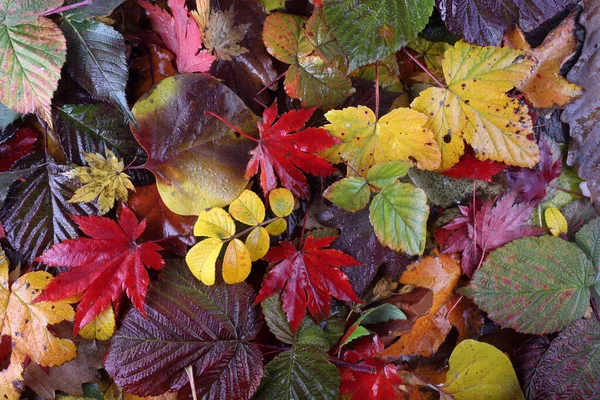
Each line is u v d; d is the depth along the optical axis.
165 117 0.44
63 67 0.44
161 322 0.45
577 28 0.48
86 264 0.43
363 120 0.46
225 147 0.45
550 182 0.51
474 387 0.49
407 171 0.47
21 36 0.42
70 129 0.45
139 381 0.44
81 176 0.45
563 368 0.49
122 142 0.45
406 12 0.45
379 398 0.47
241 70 0.47
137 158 0.46
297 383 0.46
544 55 0.48
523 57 0.47
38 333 0.45
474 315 0.50
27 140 0.45
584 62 0.48
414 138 0.46
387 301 0.48
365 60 0.45
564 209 0.51
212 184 0.45
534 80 0.49
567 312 0.49
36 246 0.45
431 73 0.49
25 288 0.45
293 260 0.46
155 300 0.45
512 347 0.51
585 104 0.49
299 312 0.46
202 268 0.44
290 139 0.44
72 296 0.45
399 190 0.45
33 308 0.45
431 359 0.50
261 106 0.48
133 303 0.44
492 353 0.48
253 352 0.46
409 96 0.49
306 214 0.48
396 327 0.48
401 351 0.49
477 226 0.49
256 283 0.47
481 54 0.47
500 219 0.49
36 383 0.45
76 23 0.44
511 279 0.49
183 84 0.44
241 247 0.45
